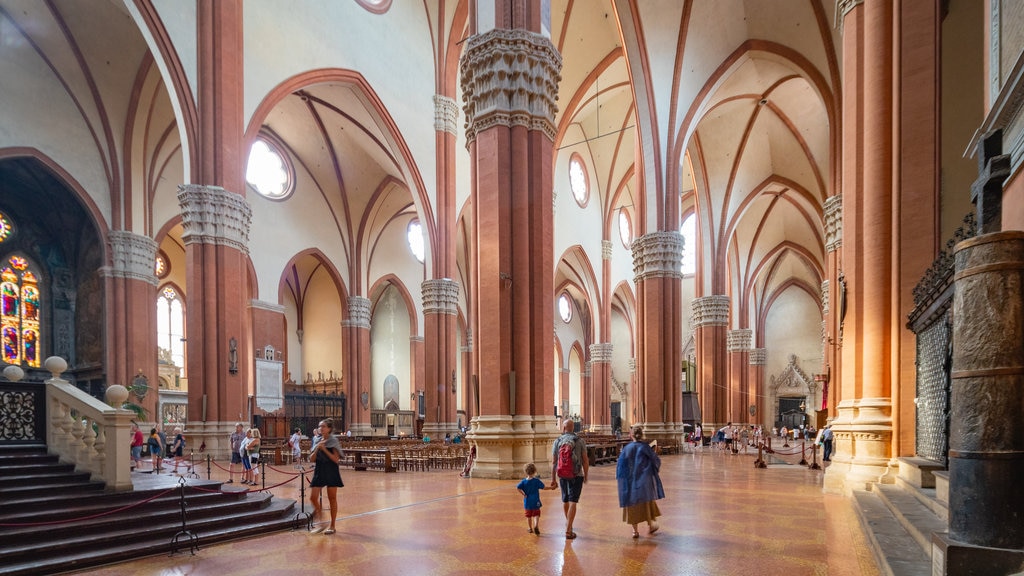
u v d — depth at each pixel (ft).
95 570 20.34
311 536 24.97
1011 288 10.65
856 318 34.83
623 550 21.22
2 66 69.41
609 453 67.51
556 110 47.52
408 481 44.91
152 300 82.79
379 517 28.78
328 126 102.32
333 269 113.39
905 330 30.73
